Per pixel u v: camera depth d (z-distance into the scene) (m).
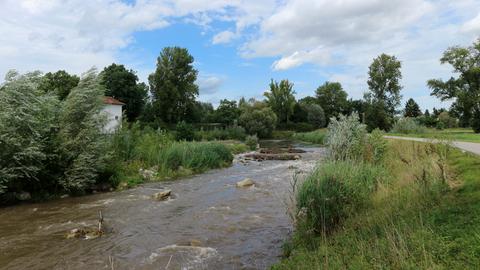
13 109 17.17
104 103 21.06
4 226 12.96
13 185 17.25
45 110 19.00
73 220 13.60
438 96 65.69
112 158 22.05
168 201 16.58
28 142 17.47
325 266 6.48
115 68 77.38
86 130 19.30
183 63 75.00
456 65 61.62
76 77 65.31
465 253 5.59
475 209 7.41
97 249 10.29
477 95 59.25
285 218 12.93
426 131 46.28
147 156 25.39
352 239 7.70
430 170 11.48
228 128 67.75
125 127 25.62
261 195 17.23
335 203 9.59
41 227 12.73
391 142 23.66
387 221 8.14
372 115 66.06
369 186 11.00
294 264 7.48
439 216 7.50
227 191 18.69
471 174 10.78
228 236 11.16
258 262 8.93
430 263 5.44
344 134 19.16
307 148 49.50
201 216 13.66
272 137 79.19
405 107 110.06
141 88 79.25
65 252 10.12
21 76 18.03
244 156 37.94
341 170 10.86
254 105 80.75
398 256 5.87
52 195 18.25
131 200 17.00
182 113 76.50
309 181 10.11
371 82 77.25
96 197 18.09
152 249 10.16
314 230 9.45
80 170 18.86
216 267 8.71
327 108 111.38
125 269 8.78
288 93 92.00
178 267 8.79
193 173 25.59
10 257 9.82
